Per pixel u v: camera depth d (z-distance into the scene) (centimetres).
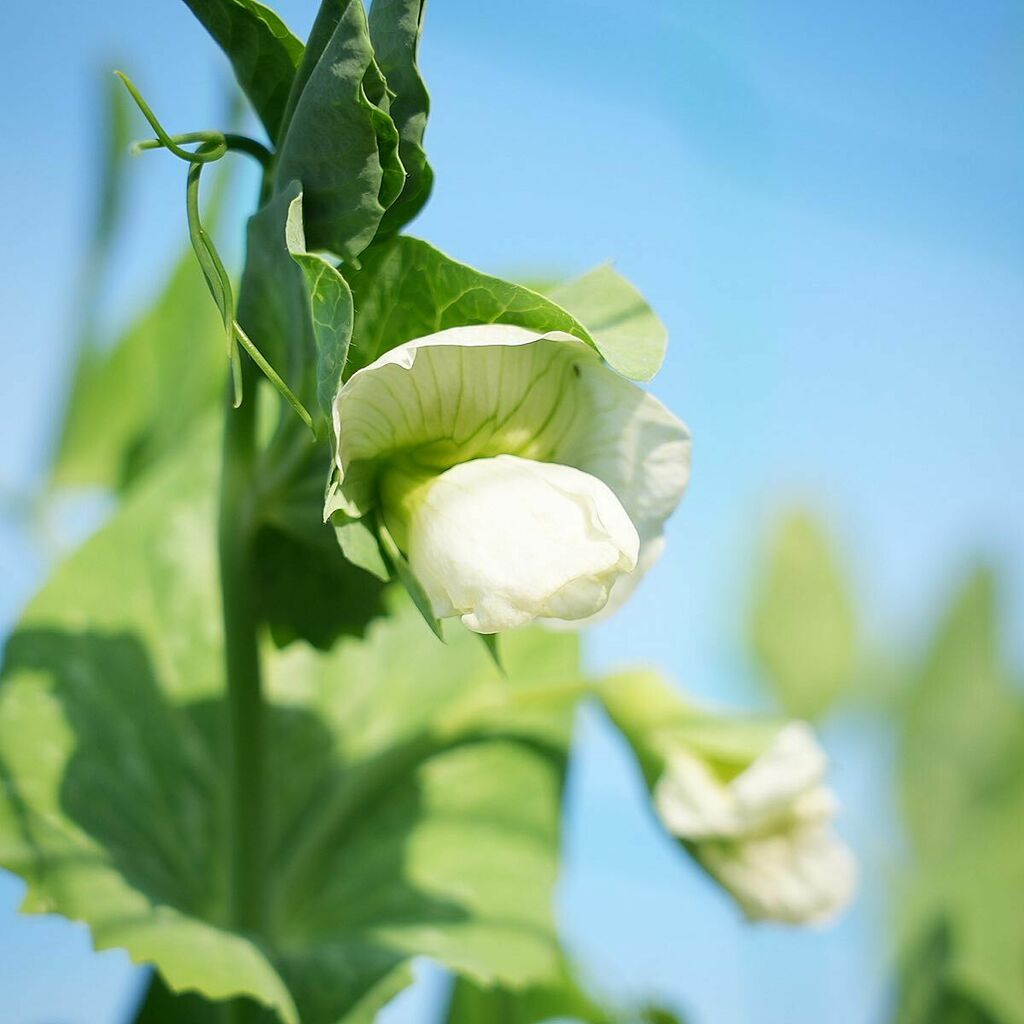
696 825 23
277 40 19
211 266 18
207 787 22
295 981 20
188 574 23
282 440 20
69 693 22
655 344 19
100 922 20
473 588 18
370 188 18
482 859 23
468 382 19
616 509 18
